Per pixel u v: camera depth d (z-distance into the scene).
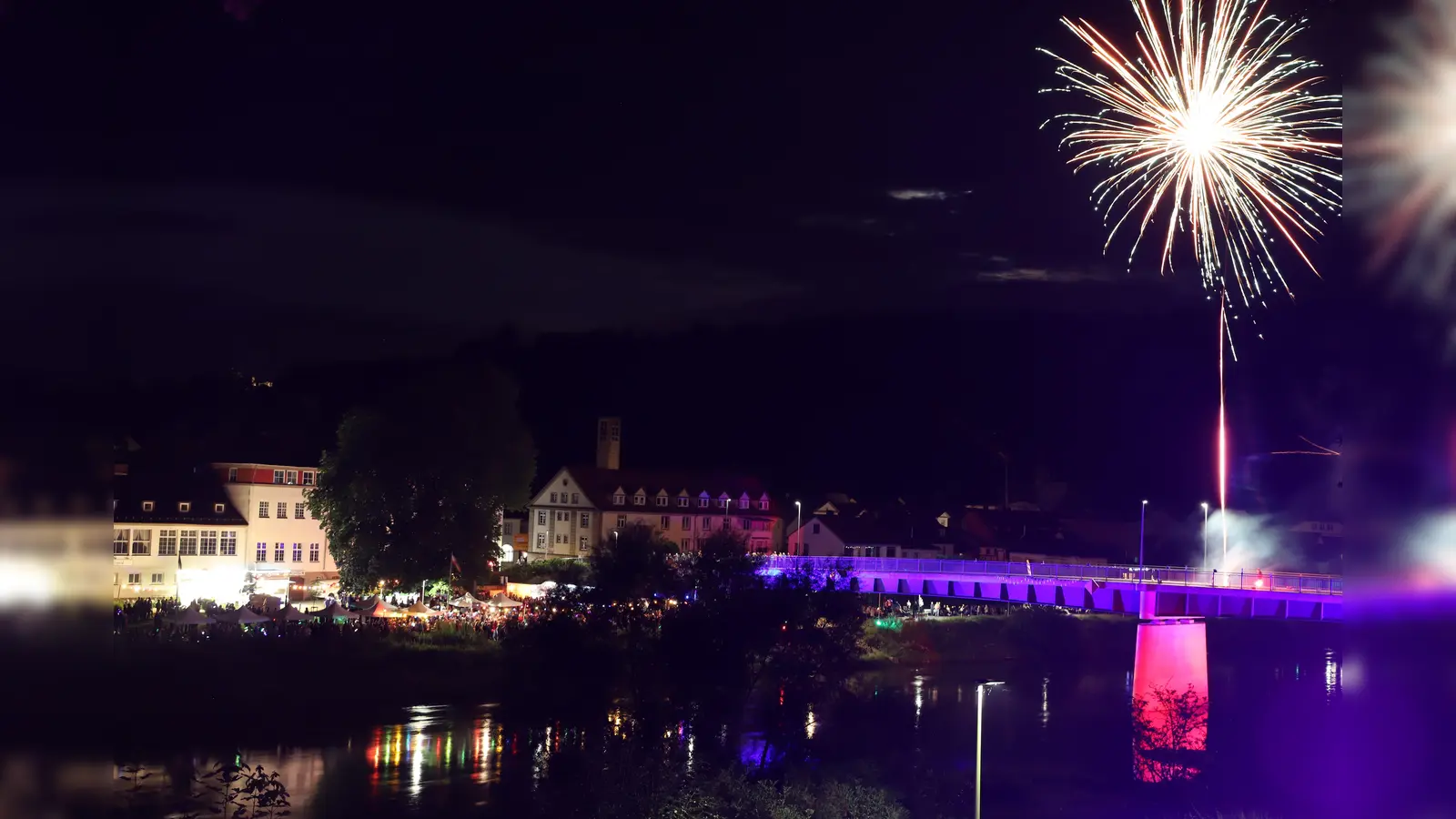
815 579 74.25
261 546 129.75
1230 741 74.19
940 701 102.00
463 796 61.84
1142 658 90.75
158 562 122.12
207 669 80.50
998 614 137.88
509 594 123.44
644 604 74.00
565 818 55.12
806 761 66.44
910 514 193.38
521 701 84.12
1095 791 67.12
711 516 177.62
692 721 67.88
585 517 171.12
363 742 73.25
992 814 62.47
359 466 118.81
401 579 117.81
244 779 62.16
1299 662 132.88
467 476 120.88
